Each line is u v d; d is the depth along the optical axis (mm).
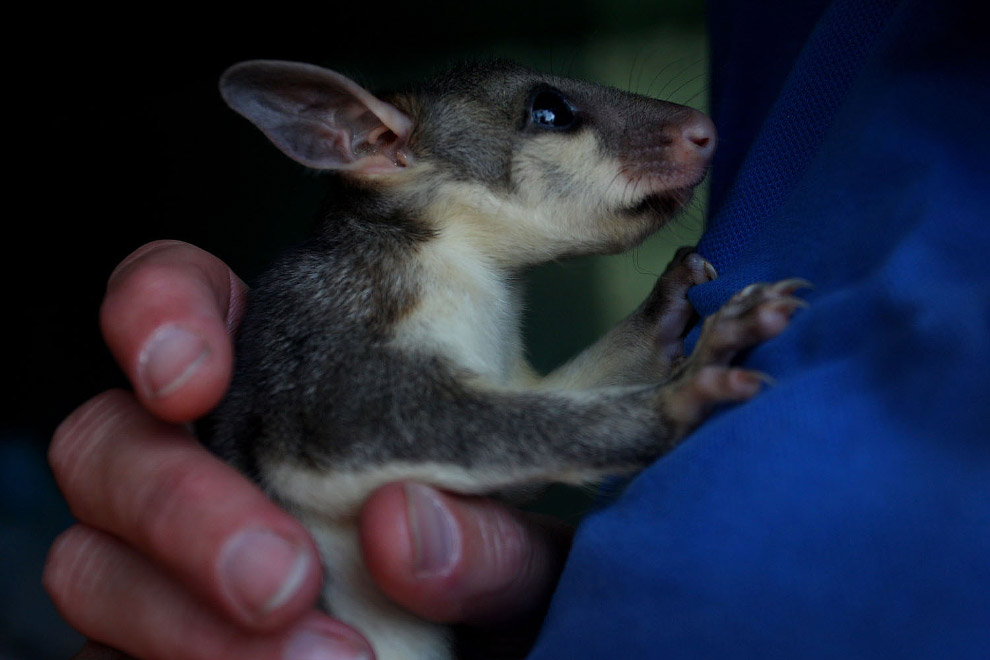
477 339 229
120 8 664
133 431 194
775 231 191
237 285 238
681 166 239
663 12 628
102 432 196
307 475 208
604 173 242
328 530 210
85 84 676
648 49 629
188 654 187
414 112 247
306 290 228
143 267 200
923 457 151
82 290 639
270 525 179
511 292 247
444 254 235
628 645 161
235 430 215
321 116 239
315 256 233
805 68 204
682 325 234
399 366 214
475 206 241
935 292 160
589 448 198
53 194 663
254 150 677
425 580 188
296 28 679
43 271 643
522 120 245
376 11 673
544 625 173
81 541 197
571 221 243
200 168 680
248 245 668
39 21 649
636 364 235
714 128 241
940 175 167
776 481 159
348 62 688
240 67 225
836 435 159
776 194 203
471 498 202
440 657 216
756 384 172
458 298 230
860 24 199
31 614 465
